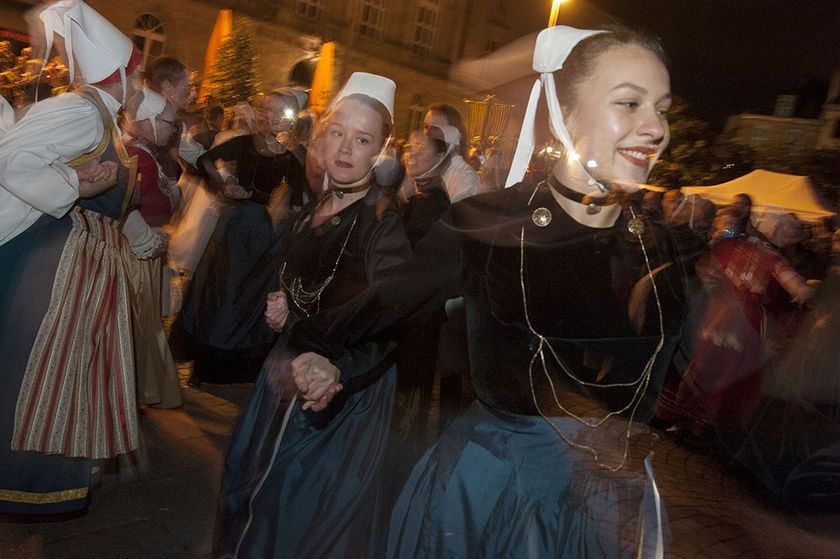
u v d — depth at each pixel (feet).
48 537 9.48
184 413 13.94
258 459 7.20
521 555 5.28
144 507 10.48
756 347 5.90
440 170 10.70
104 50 8.77
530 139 5.59
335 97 7.66
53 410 8.72
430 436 10.05
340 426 7.18
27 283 8.66
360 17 67.46
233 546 7.23
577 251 5.21
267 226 15.06
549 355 5.23
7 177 8.18
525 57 7.16
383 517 7.22
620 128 5.07
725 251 14.39
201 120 22.09
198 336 15.26
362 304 6.45
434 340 9.45
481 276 5.36
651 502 5.40
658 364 5.32
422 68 71.00
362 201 7.43
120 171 9.12
